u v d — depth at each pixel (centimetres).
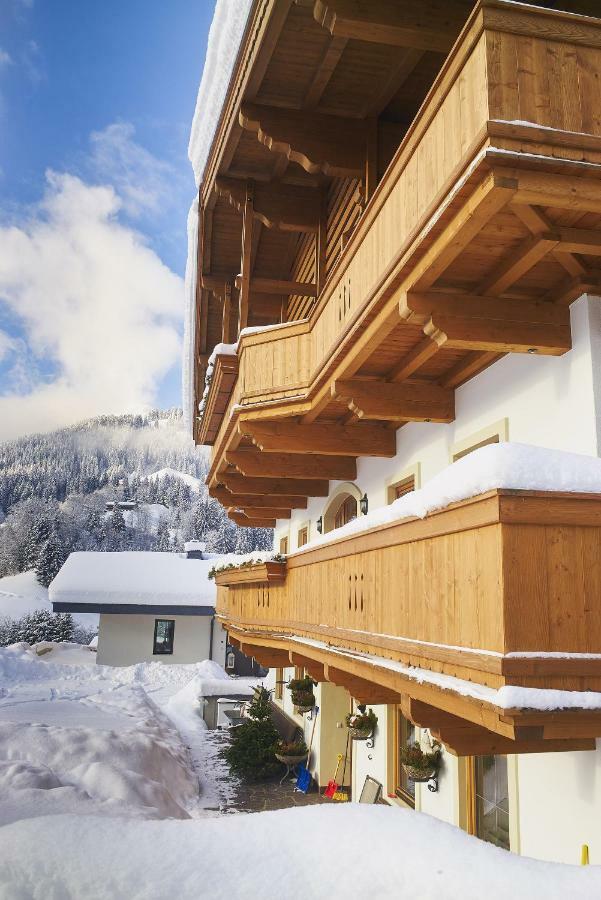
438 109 486
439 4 680
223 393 1162
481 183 426
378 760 1030
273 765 1475
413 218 532
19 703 1550
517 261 510
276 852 380
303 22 756
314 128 898
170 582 3219
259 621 1233
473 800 730
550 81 421
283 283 1236
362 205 916
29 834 405
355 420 973
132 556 3534
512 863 347
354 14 669
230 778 1477
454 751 531
